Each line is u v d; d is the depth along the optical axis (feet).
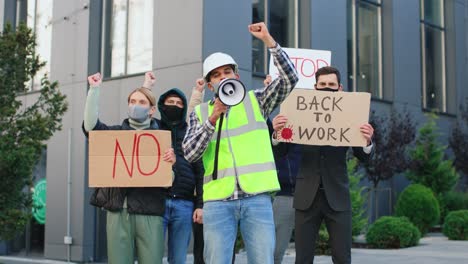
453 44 79.41
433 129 64.39
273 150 20.02
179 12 49.26
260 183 15.33
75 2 58.44
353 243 48.67
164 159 18.56
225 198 15.39
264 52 55.21
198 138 15.40
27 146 37.42
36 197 61.62
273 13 56.85
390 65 68.80
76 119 57.21
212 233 15.44
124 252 18.57
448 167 63.87
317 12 58.39
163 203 18.98
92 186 18.51
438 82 77.97
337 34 60.44
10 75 39.42
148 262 18.57
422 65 75.72
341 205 19.20
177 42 49.24
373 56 68.28
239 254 43.29
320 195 19.35
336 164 19.52
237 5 50.37
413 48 71.61
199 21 47.73
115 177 18.52
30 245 61.98
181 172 21.86
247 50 50.90
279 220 23.41
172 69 49.52
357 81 65.87
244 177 15.39
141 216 18.65
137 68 54.60
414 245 47.85
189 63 48.21
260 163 15.53
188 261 40.60
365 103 19.36
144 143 18.63
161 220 18.99
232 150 15.66
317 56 26.61
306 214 19.49
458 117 78.33
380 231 46.93
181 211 21.88
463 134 73.00
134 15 55.26
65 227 56.80
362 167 56.95
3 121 38.52
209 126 15.17
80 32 57.77
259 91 16.49
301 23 58.34
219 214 15.44
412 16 72.02
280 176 23.35
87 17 57.31
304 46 57.88
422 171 63.82
